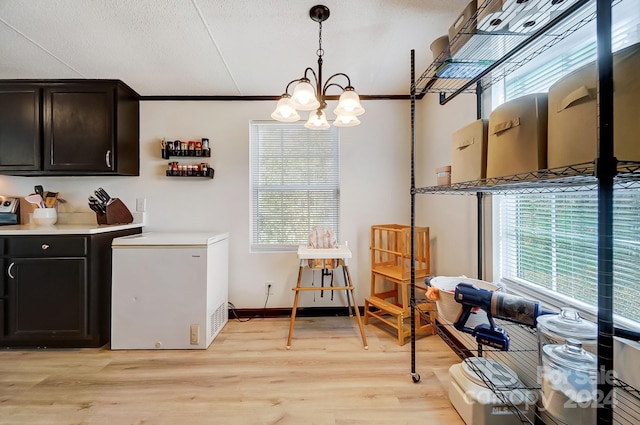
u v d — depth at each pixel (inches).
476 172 46.9
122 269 76.9
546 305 51.0
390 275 86.1
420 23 61.9
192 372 66.8
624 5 37.6
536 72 53.7
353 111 57.2
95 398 57.7
